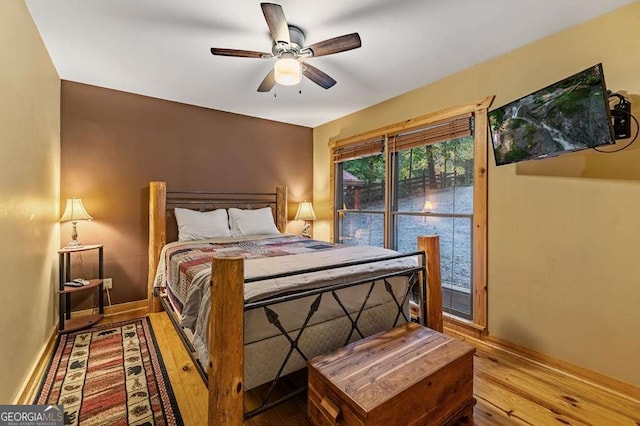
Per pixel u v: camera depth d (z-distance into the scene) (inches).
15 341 62.8
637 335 68.6
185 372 78.5
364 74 105.7
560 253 80.6
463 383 60.9
